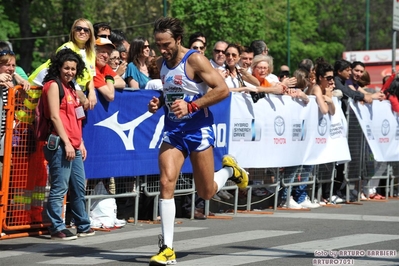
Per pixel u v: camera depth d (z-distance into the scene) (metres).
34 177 13.12
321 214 16.45
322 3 101.94
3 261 10.68
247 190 17.25
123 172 14.17
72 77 12.48
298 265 9.95
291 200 18.03
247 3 52.81
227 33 52.00
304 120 17.92
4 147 12.56
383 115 20.55
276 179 17.47
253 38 54.34
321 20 101.88
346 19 104.50
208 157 10.48
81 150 13.00
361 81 20.47
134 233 13.50
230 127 15.88
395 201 20.38
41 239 12.81
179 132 10.33
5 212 12.69
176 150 10.37
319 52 86.38
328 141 18.73
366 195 20.59
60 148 12.47
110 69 13.98
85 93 13.32
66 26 61.56
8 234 13.05
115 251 11.48
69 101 12.53
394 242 11.91
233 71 16.41
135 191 14.66
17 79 13.01
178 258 10.58
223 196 16.27
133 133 14.35
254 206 17.73
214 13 51.31
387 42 104.06
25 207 13.05
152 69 16.25
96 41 13.70
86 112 13.41
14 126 12.74
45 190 13.32
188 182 15.59
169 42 10.13
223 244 11.88
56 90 12.34
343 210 17.58
